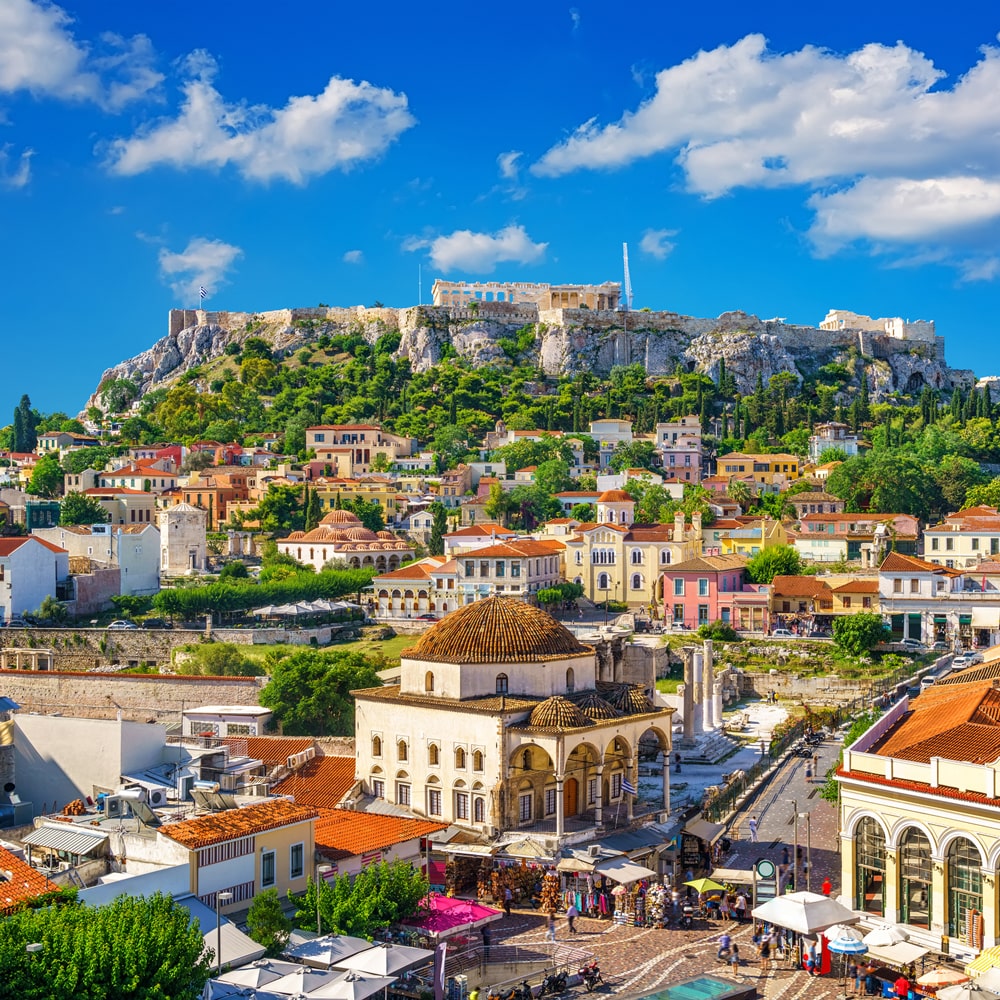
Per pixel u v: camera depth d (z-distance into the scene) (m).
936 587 191.75
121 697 162.62
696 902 92.38
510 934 86.88
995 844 71.69
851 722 154.00
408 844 92.19
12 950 56.88
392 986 72.81
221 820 80.44
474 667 105.94
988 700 85.75
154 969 59.16
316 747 120.69
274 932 70.88
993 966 64.88
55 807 101.06
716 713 156.12
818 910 75.56
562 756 99.12
